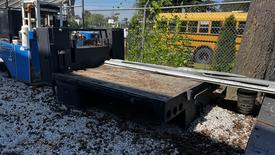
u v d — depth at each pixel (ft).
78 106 13.53
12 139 10.62
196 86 12.32
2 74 21.62
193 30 34.35
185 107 11.55
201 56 33.76
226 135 11.68
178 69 15.72
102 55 17.46
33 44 17.31
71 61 15.30
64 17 31.76
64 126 11.96
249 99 13.78
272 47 15.21
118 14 31.71
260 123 10.66
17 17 19.77
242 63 16.21
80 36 19.35
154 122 12.35
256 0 15.23
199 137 11.40
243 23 30.48
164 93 10.76
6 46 19.22
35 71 17.93
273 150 8.86
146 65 16.66
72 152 9.73
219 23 32.48
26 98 15.75
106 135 11.20
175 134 11.59
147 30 23.72
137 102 10.55
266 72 15.60
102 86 11.76
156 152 9.96
